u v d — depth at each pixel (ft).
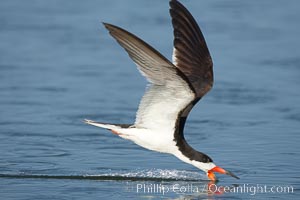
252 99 55.88
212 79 36.83
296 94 56.95
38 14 83.41
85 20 80.38
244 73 62.75
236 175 40.24
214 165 37.65
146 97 34.99
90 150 44.80
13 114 51.75
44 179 39.47
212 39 73.87
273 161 42.47
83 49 70.38
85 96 56.24
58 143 46.03
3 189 37.58
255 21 81.30
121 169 41.27
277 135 47.62
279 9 87.20
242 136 47.47
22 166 41.47
